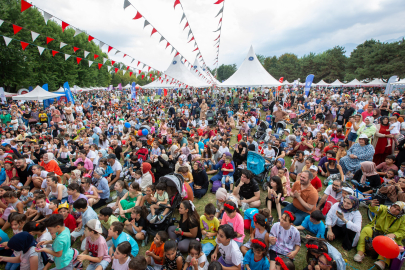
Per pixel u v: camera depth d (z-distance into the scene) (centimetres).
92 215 473
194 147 872
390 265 389
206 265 381
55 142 968
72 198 533
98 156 826
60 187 564
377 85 3853
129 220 518
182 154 815
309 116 1662
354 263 410
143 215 484
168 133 1133
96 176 621
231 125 1495
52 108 1794
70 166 830
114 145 912
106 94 5006
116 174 703
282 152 820
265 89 3616
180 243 438
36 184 636
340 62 7162
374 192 573
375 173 588
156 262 407
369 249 414
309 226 474
